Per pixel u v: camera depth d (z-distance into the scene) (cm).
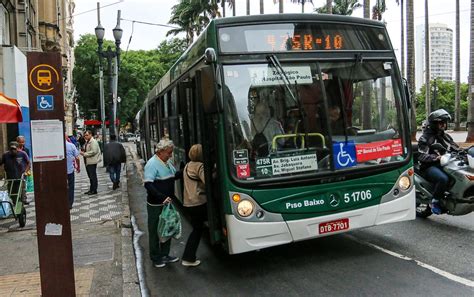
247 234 508
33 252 670
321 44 558
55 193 439
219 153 517
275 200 517
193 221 597
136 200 1205
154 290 532
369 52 580
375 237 678
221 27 526
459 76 4522
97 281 543
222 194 516
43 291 441
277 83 533
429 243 638
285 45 543
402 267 548
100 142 3134
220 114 513
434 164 711
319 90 545
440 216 794
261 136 522
